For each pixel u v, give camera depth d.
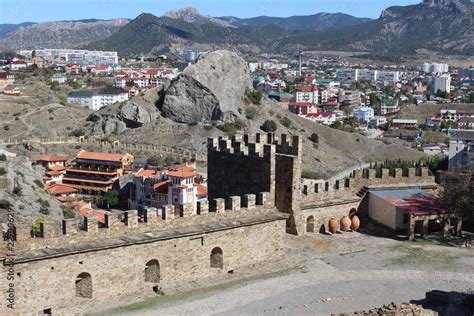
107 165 194.50
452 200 65.25
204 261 48.94
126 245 43.84
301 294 47.19
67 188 173.12
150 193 156.50
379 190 67.19
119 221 44.59
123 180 183.00
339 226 64.56
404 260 56.03
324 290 48.19
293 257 55.41
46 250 40.12
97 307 42.59
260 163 55.78
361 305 45.22
